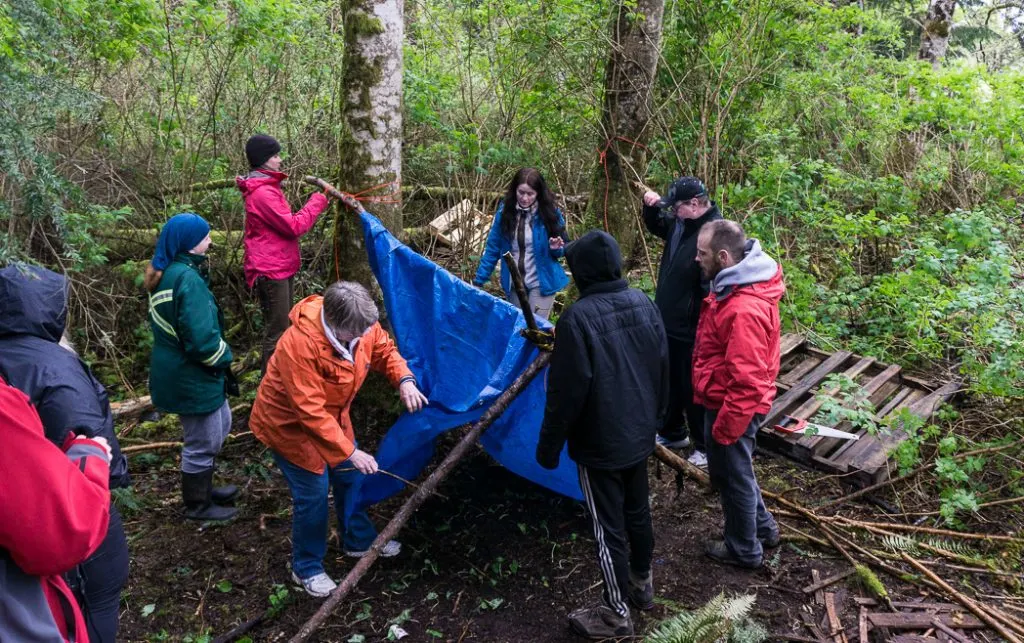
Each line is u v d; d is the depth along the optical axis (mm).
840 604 3285
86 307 5609
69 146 5695
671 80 6430
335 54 6516
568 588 3391
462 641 3076
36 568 1780
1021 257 5805
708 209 3900
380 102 4258
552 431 2762
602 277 2801
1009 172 6703
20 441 1729
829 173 6453
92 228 5270
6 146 3234
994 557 3584
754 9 6164
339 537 3561
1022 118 6809
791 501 3992
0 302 2188
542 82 6391
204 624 3186
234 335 5977
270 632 3127
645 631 3100
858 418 3920
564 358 2686
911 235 6293
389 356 3279
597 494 2904
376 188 4352
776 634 3105
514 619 3205
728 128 6570
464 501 3980
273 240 4605
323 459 3037
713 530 3803
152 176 6305
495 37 6586
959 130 7043
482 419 3221
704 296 3926
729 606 2838
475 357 3648
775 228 6047
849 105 7535
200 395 3594
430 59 6855
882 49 9680
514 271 3164
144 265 5691
